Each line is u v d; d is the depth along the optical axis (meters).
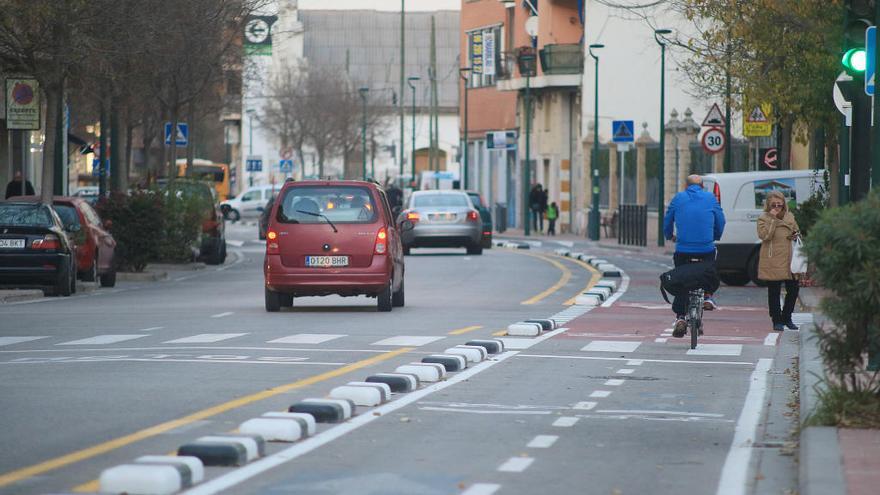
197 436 25.55
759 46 72.44
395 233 59.53
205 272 94.00
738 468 23.05
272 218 57.12
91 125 134.50
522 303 63.12
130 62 85.75
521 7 187.62
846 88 46.22
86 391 31.73
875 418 25.58
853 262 26.14
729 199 73.50
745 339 46.47
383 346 42.75
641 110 158.88
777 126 90.19
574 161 173.88
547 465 23.11
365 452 24.05
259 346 42.59
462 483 21.39
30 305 61.75
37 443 24.69
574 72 168.25
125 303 63.25
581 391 32.88
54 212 68.12
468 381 34.50
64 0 70.88
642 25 158.12
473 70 195.50
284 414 26.27
